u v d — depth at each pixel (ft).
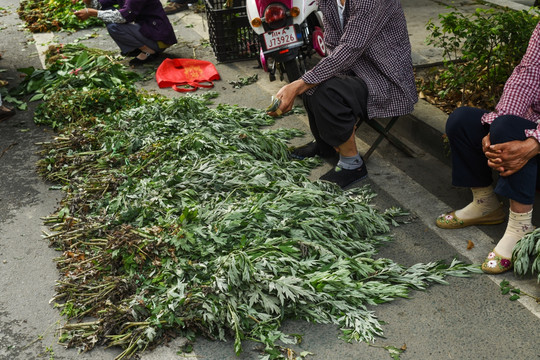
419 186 13.48
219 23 21.11
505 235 10.48
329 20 13.09
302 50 17.26
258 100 18.48
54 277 11.07
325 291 9.79
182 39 25.02
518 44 15.01
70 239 11.67
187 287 9.94
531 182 9.98
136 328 9.38
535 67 10.17
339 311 9.66
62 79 19.15
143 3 21.01
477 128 10.81
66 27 27.32
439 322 9.45
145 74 21.09
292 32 16.02
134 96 17.99
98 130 15.85
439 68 18.25
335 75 12.78
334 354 8.97
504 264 10.34
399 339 9.17
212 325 9.30
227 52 21.74
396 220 12.19
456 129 10.89
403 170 14.21
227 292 9.52
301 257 10.52
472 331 9.23
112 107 17.62
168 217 11.47
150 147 14.29
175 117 15.66
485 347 8.92
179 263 10.28
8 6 32.19
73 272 10.75
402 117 15.64
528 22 14.89
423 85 17.13
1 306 10.38
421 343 9.07
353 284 9.83
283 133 15.90
